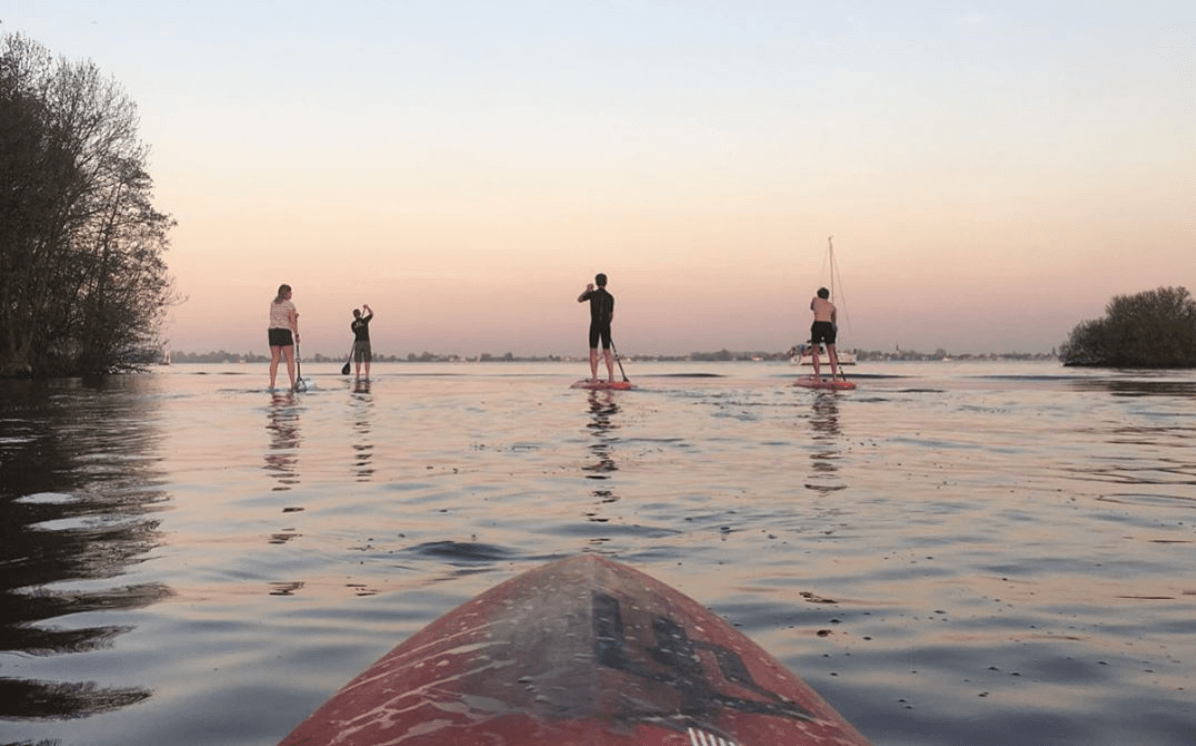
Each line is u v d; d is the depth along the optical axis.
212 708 1.96
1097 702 2.00
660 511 4.39
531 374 37.53
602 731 0.76
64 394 16.77
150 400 14.69
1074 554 3.46
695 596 2.87
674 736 0.79
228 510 4.42
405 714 0.86
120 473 5.74
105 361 32.28
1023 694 2.05
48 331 30.23
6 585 3.00
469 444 7.55
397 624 2.59
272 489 5.09
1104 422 9.92
